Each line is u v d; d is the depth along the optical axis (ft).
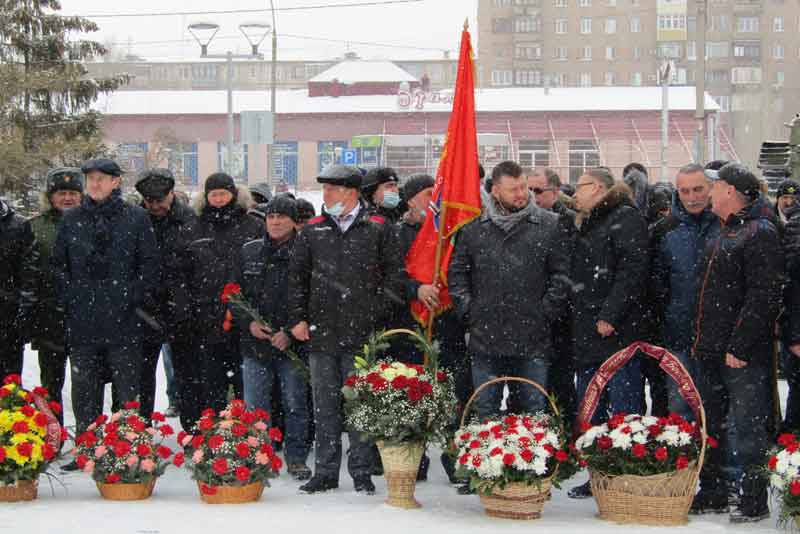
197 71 373.81
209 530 22.25
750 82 310.24
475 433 25.02
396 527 22.86
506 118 215.10
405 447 25.17
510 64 322.55
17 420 25.94
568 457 24.36
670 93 221.46
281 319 30.04
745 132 310.45
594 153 212.64
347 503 25.90
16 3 94.63
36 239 31.89
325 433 27.66
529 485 23.86
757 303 23.85
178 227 33.14
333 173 27.61
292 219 30.37
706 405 25.17
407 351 29.50
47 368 32.68
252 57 98.32
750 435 24.23
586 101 217.56
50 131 91.86
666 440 23.75
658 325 28.48
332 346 27.53
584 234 27.43
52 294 31.89
